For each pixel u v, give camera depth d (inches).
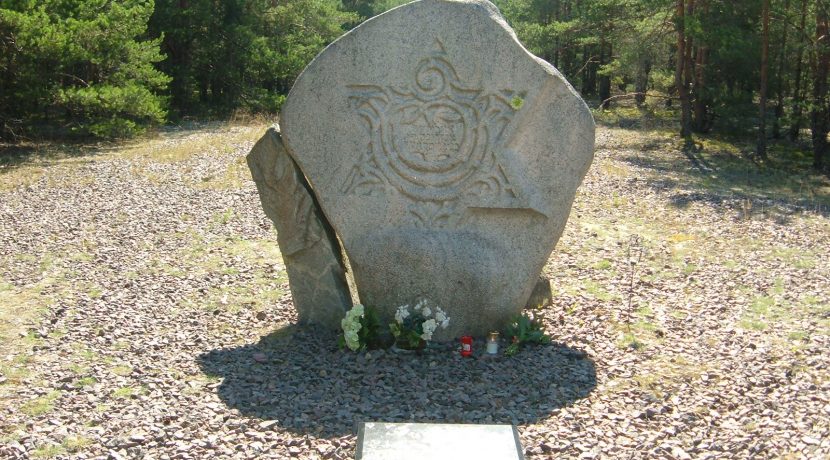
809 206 529.0
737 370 230.2
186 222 422.3
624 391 215.0
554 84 240.4
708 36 797.9
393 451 125.3
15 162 622.2
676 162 753.0
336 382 219.6
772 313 286.8
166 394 211.9
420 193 246.4
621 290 314.5
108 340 253.1
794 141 930.7
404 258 245.1
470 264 245.3
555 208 246.5
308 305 265.4
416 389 214.7
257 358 236.7
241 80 1111.6
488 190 245.8
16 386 215.9
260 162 257.3
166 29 1023.6
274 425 194.2
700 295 309.9
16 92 676.7
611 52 1326.3
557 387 217.6
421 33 240.7
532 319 262.5
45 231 401.1
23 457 176.7
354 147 245.4
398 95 243.8
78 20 700.0
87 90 687.7
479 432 131.0
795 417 198.7
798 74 879.7
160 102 842.2
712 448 183.2
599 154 789.2
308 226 257.1
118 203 468.8
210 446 182.5
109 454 177.5
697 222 458.3
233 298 299.1
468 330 251.0
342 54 241.8
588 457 177.5
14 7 637.9
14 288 307.6
